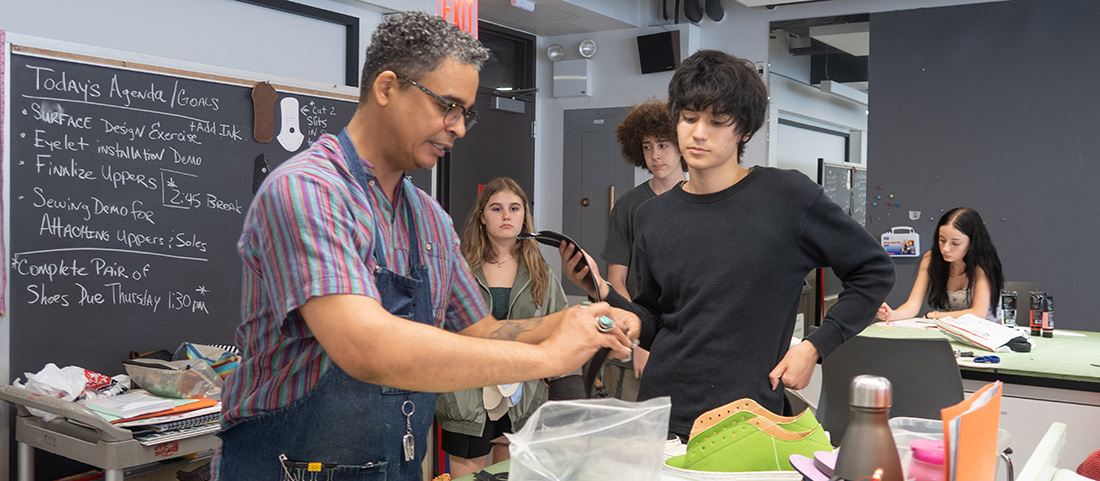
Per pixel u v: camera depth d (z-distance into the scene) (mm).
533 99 6449
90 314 2922
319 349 1188
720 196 1705
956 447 975
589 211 6371
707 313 1675
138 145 3064
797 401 2008
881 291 1645
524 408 2992
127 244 3033
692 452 1424
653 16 6152
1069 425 2752
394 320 1036
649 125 2867
